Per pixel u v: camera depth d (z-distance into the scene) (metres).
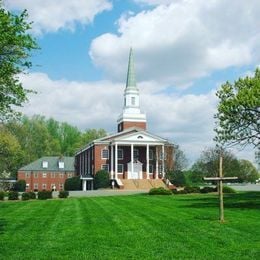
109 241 16.11
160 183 77.31
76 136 136.62
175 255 13.44
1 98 20.97
